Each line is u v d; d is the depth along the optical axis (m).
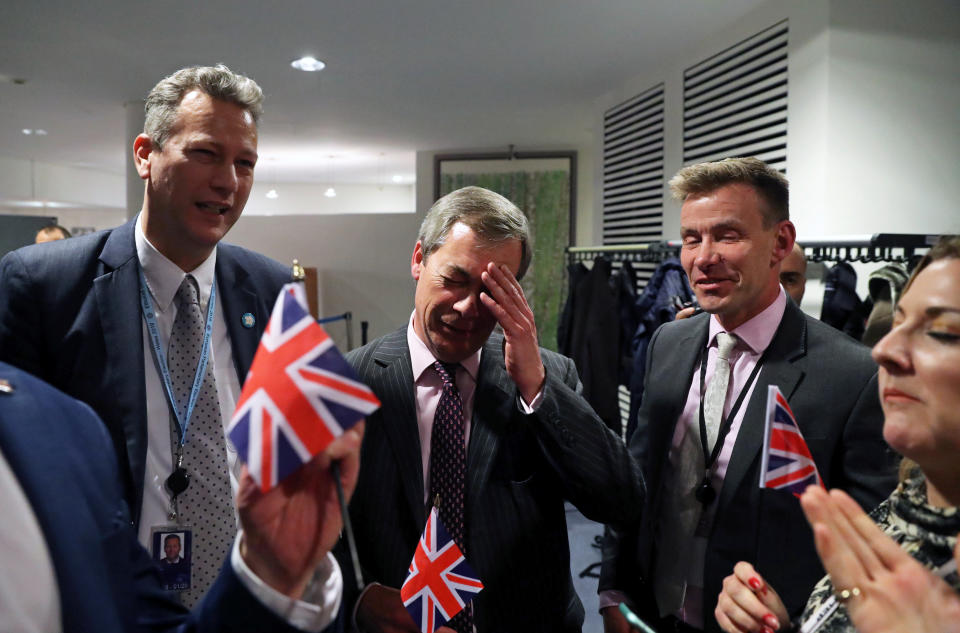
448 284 1.05
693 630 1.19
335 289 6.26
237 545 0.59
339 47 3.73
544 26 3.37
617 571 1.37
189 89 1.14
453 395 1.12
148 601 0.64
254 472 0.53
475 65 4.05
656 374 1.37
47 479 0.58
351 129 6.20
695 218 1.21
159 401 1.18
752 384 1.21
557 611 1.13
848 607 0.52
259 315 1.33
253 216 6.32
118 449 1.12
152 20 3.33
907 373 0.59
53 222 6.15
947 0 2.68
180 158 1.12
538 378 1.07
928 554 0.62
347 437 0.57
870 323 1.97
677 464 1.27
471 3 3.07
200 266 1.26
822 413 1.12
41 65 4.12
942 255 0.60
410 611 0.94
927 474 0.61
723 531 1.14
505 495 1.09
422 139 6.67
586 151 7.00
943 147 2.68
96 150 7.99
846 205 2.65
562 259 7.02
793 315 1.24
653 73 4.14
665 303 2.86
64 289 1.17
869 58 2.64
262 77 4.35
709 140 3.52
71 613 0.55
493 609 1.05
